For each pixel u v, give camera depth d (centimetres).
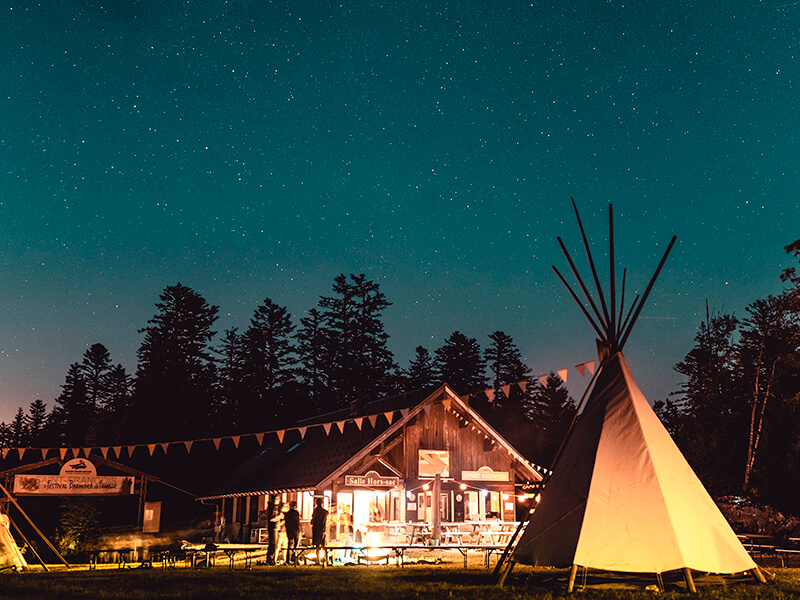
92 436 4194
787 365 3412
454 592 1116
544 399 6481
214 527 3384
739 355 3916
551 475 1286
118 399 6838
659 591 1090
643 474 1202
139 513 2841
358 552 2148
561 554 1168
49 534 2950
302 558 1978
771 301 3828
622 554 1138
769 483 3036
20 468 2612
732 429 3744
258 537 2641
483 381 6456
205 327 6288
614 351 1374
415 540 2417
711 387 4231
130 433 4606
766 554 1922
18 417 7681
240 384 6184
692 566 1119
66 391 6919
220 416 5972
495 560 2052
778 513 3023
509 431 6278
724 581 1181
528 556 1216
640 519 1160
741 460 3622
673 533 1140
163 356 5716
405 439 2703
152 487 3538
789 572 1401
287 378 6328
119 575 1527
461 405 2775
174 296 6262
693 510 1185
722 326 4641
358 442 2691
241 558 2192
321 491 2508
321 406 6178
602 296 1398
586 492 1203
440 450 2744
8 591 1185
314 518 1872
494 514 2800
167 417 4781
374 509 2614
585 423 1298
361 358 6288
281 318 6444
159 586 1252
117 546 2777
